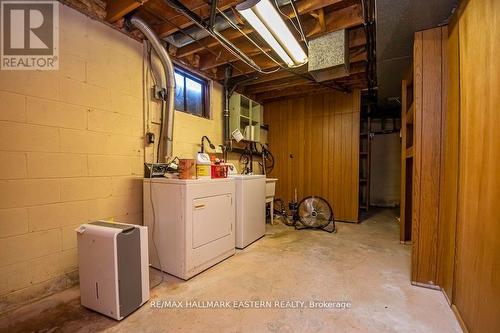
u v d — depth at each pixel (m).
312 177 4.83
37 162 1.86
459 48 1.72
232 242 2.80
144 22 2.44
